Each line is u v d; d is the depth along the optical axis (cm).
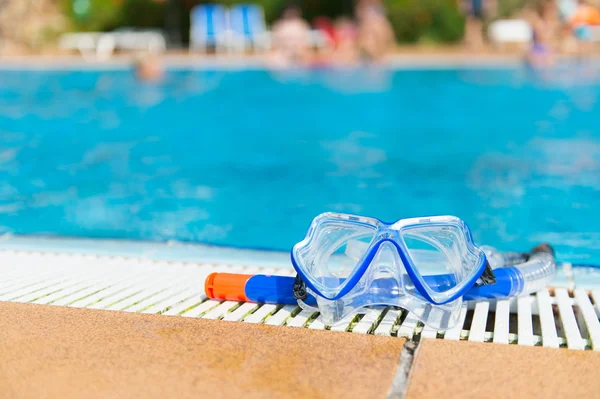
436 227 113
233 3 669
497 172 212
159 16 660
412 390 97
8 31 579
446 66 458
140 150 254
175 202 188
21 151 254
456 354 103
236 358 102
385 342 106
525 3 578
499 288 116
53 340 106
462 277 113
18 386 97
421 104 342
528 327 110
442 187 198
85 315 112
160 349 104
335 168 224
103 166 230
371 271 112
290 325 111
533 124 284
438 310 110
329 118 314
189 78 438
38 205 186
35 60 523
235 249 143
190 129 293
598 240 160
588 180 199
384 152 245
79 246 145
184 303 118
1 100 365
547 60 438
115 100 367
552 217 172
